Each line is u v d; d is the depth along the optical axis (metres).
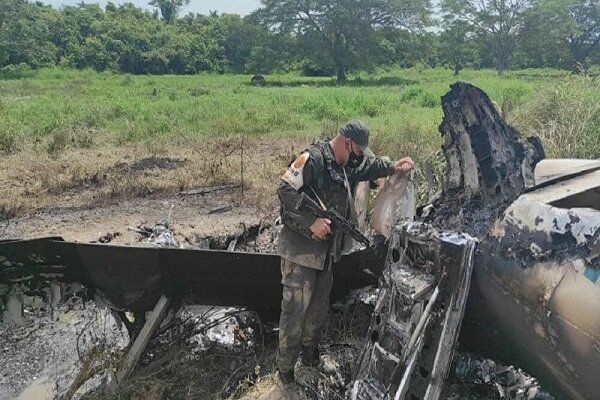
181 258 3.58
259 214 6.43
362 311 3.78
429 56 57.34
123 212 6.69
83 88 26.53
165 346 3.72
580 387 2.35
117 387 3.39
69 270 3.58
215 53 59.03
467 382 3.07
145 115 14.27
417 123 10.71
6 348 3.74
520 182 2.59
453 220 2.73
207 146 10.23
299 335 3.19
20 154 9.70
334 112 14.80
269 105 17.41
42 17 53.81
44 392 3.47
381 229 3.02
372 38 49.06
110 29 55.12
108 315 3.91
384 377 2.71
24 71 44.69
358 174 3.06
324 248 3.05
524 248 2.37
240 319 3.97
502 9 54.38
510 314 2.45
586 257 2.20
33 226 6.30
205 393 3.43
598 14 56.34
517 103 10.30
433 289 2.51
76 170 8.17
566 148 6.23
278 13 50.72
